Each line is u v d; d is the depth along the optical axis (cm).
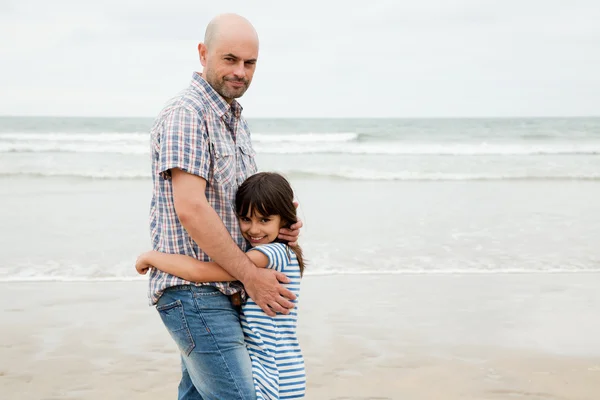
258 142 2564
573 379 421
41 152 2014
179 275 238
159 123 240
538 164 1895
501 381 417
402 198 1209
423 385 409
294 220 262
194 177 229
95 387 404
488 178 1588
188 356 246
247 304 251
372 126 4362
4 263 700
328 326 519
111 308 561
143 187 1312
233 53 238
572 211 1080
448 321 536
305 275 673
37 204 1073
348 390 400
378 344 481
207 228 228
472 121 4900
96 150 2052
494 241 841
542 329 520
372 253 768
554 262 742
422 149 2323
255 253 246
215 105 243
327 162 1897
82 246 777
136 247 775
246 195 250
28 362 441
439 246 809
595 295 618
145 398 389
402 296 605
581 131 3372
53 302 575
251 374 244
